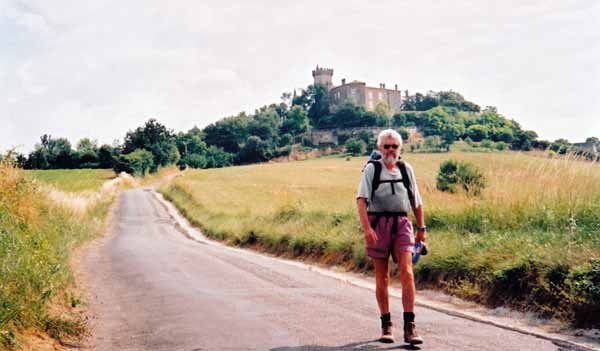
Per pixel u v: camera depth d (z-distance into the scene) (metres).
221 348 6.34
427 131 178.38
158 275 13.58
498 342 6.12
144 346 6.78
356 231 16.00
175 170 144.88
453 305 8.84
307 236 18.02
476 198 13.87
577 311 6.95
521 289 8.29
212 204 50.00
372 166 6.41
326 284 11.10
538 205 11.69
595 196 11.28
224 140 192.00
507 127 146.62
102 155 143.00
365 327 7.03
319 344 6.25
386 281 6.39
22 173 16.34
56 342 7.06
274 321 7.57
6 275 7.52
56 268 10.62
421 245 6.64
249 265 14.95
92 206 45.09
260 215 27.86
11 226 10.47
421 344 6.05
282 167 122.81
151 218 51.66
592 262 7.47
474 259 9.75
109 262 17.66
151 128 147.88
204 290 10.71
